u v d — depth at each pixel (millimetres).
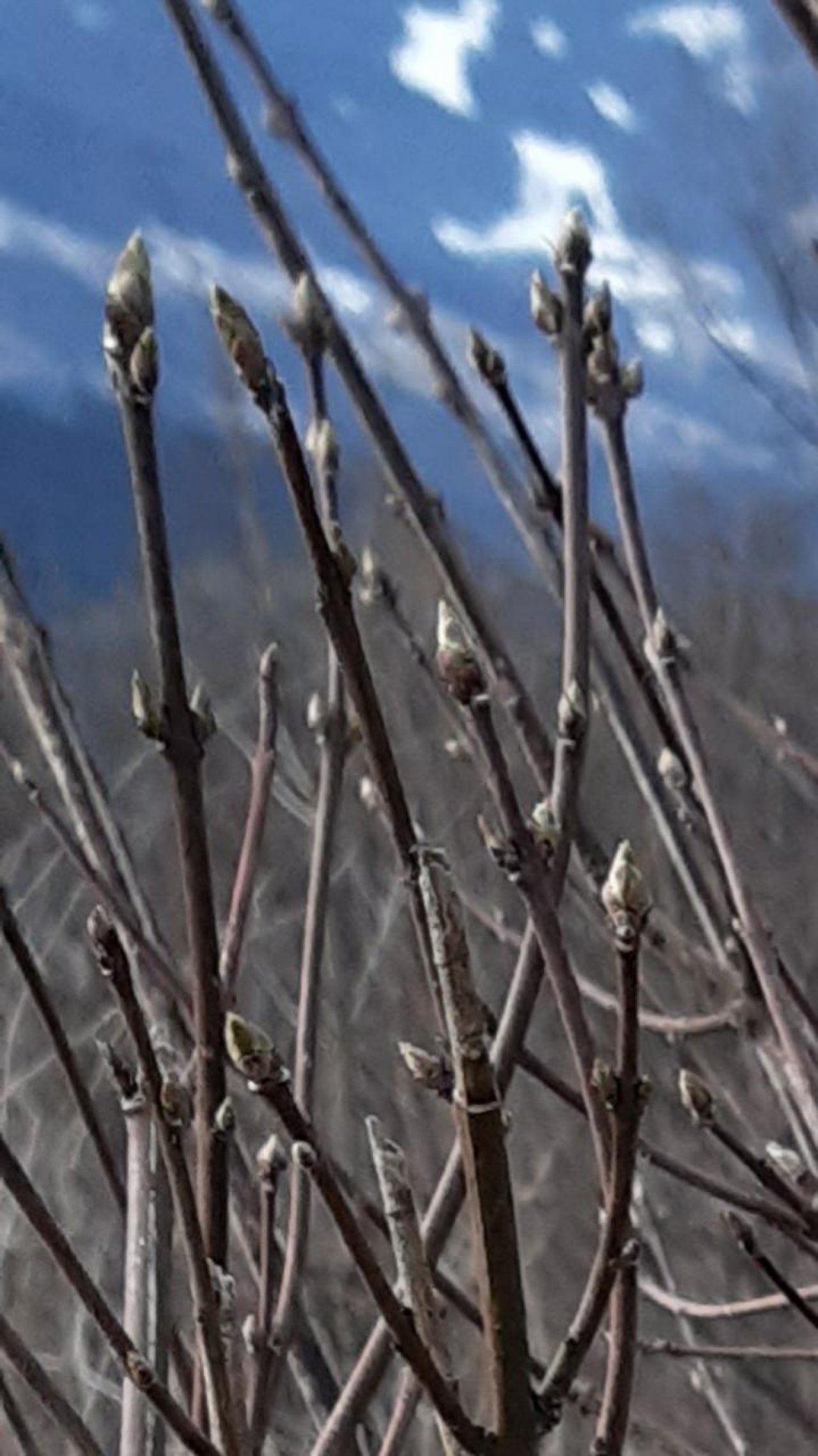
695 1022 2188
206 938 1496
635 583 1962
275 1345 1739
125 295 1300
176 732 1425
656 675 2000
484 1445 1286
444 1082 1428
